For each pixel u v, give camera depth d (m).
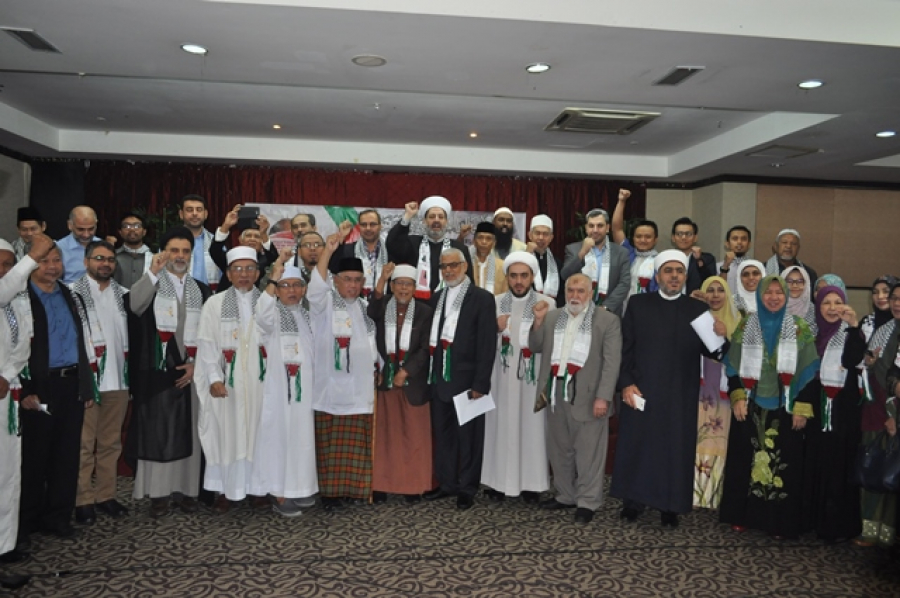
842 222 10.09
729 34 4.47
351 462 4.41
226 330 4.10
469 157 9.34
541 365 4.39
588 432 4.23
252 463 4.14
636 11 4.39
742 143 7.81
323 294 4.20
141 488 4.22
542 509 4.49
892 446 3.55
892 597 3.35
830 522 3.98
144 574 3.45
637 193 10.32
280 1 4.14
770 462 4.00
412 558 3.68
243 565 3.57
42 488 3.82
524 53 4.93
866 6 4.58
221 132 8.68
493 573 3.52
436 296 4.59
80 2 4.15
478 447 4.49
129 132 8.74
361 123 8.02
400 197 9.84
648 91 5.85
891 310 3.71
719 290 4.44
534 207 10.09
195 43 4.86
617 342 4.18
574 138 8.55
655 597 3.30
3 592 3.23
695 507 4.55
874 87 5.54
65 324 3.77
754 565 3.70
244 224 5.45
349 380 4.25
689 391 4.10
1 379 3.32
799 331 4.01
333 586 3.34
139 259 4.96
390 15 4.28
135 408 4.12
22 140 7.96
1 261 3.38
